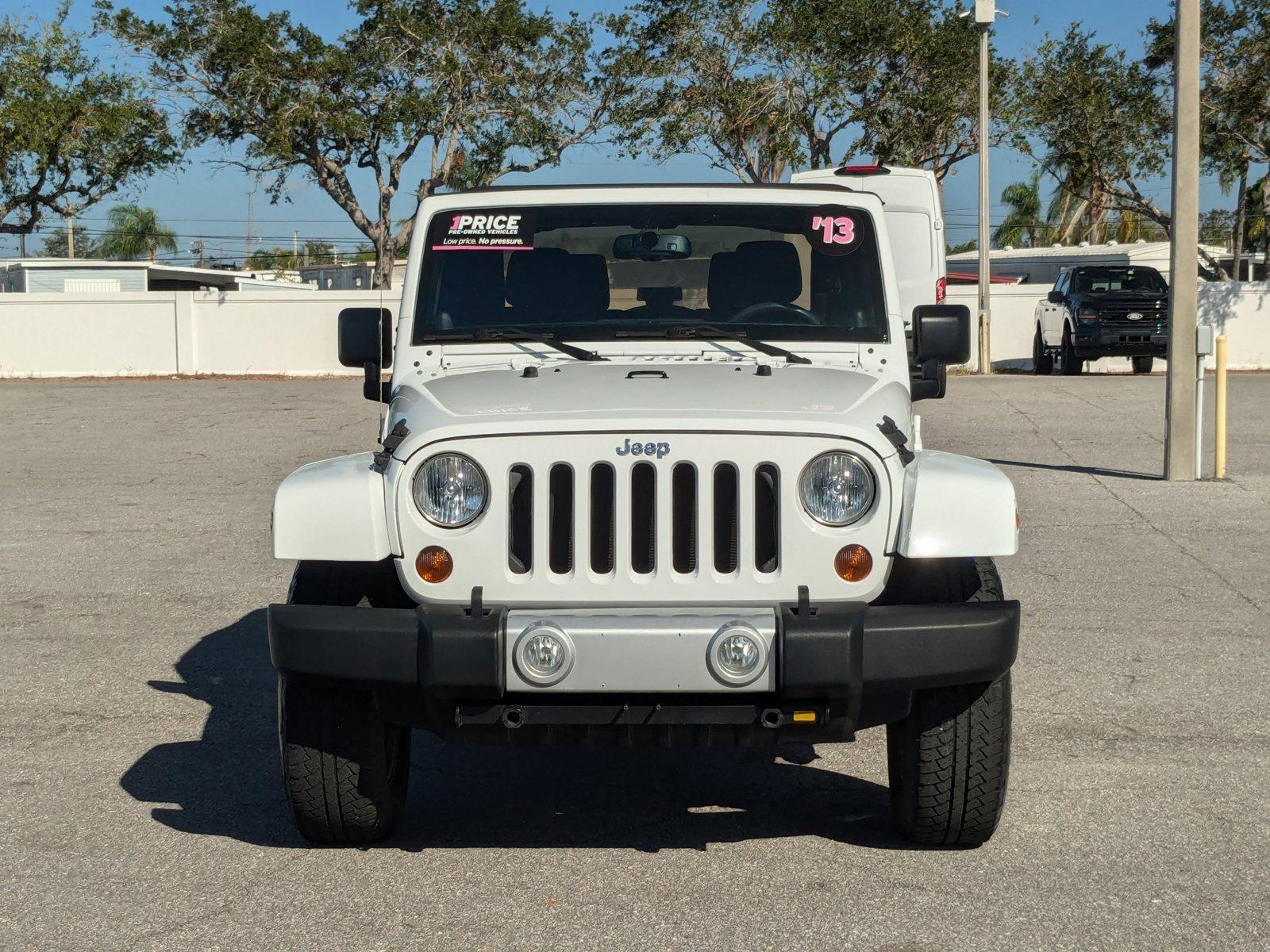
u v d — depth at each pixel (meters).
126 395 26.42
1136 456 15.06
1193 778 5.38
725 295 5.40
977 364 32.41
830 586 4.19
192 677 7.05
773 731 4.16
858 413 4.38
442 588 4.21
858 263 5.39
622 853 4.70
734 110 38.44
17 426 20.08
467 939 4.01
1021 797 5.20
